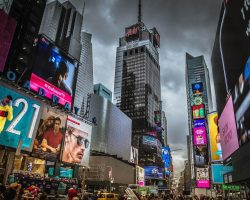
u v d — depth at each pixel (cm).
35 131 4484
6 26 4622
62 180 4472
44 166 5219
